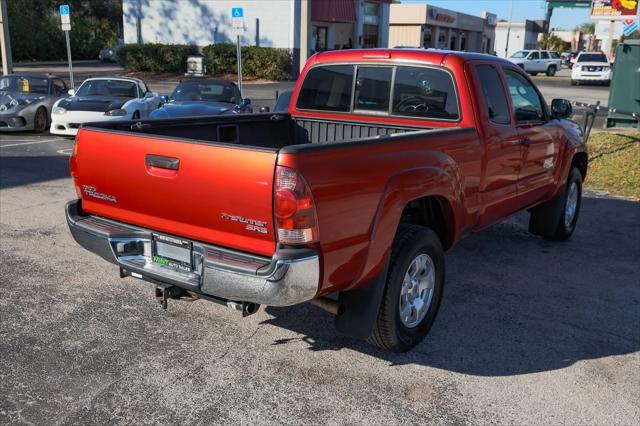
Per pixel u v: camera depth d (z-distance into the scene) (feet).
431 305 14.37
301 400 11.79
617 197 31.07
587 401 12.06
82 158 13.35
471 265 20.17
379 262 12.23
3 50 68.03
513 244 22.76
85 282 17.51
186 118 15.74
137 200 12.53
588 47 281.95
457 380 12.72
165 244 12.40
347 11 131.44
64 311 15.51
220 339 14.29
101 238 12.87
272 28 116.88
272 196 10.44
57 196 27.71
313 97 18.95
